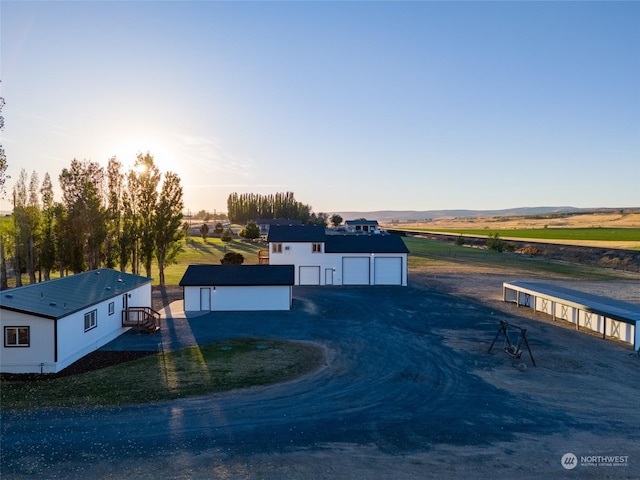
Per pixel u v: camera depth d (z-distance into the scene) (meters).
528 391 19.33
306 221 154.75
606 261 72.94
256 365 22.38
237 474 12.46
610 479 12.42
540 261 75.25
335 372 21.48
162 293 44.09
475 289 47.56
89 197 43.25
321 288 48.38
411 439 14.73
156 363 22.64
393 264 50.69
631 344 27.11
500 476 12.53
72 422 15.66
